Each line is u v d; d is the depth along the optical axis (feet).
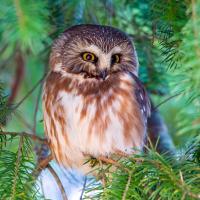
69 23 33.47
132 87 30.94
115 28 32.58
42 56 37.06
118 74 31.27
